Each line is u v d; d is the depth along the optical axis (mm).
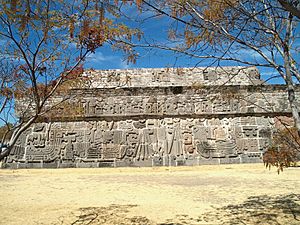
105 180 14234
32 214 7734
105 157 18781
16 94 6457
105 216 7523
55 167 18516
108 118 19531
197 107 19688
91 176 15844
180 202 9039
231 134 19312
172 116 19641
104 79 20234
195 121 19562
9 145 4871
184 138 19188
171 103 19766
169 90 19953
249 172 16109
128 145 19031
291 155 5398
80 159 18734
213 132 19344
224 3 5230
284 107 19734
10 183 13391
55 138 19078
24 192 11016
